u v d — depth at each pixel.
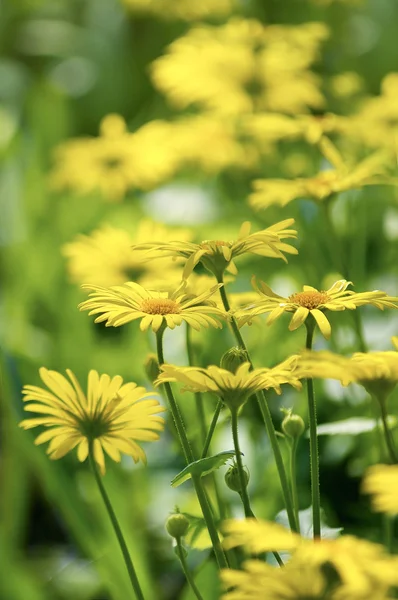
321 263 1.48
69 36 2.91
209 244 1.05
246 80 1.67
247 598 0.92
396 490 0.92
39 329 1.85
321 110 1.90
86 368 1.55
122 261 1.30
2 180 2.11
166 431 1.43
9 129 2.23
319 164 1.58
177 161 1.75
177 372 1.00
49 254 1.89
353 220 1.48
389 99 1.44
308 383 1.00
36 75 2.89
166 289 1.13
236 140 1.63
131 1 2.38
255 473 1.31
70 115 2.39
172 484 1.03
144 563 1.25
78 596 1.30
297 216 1.51
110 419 1.02
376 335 1.46
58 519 1.54
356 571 0.90
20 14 2.98
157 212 1.83
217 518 1.14
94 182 1.78
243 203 1.69
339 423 1.16
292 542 0.92
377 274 1.58
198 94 1.67
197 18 2.18
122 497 1.29
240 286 1.62
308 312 1.01
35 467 1.30
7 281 1.94
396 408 1.30
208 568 1.18
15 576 1.25
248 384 1.00
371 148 1.56
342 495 1.34
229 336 1.46
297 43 1.75
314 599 0.92
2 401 1.33
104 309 1.03
